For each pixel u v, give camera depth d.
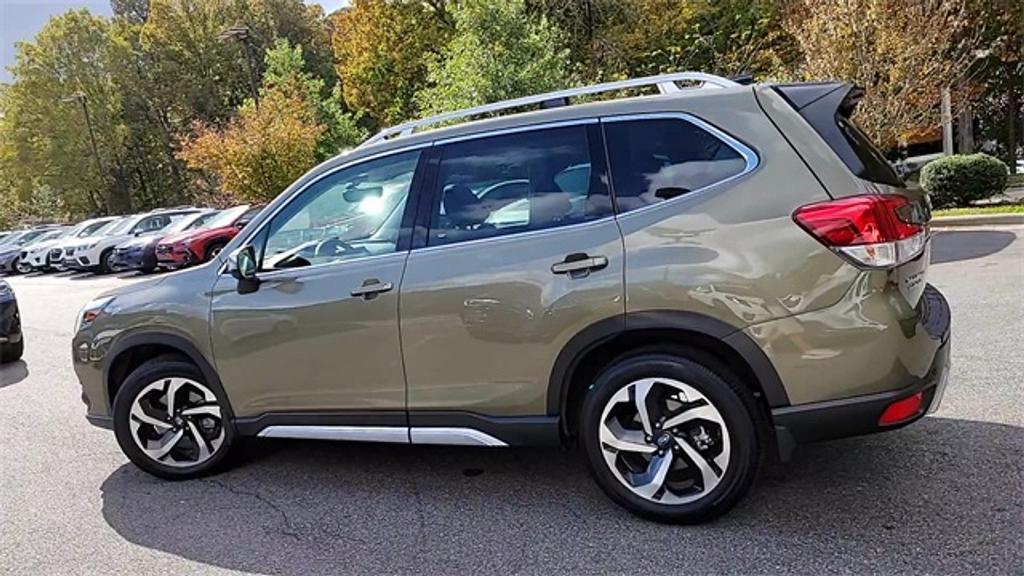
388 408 3.40
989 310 5.84
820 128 2.86
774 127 2.87
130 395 4.01
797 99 2.96
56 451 4.71
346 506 3.49
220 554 3.12
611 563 2.78
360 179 3.53
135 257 17.61
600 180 3.07
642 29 22.09
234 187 21.27
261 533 3.29
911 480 3.19
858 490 3.15
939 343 2.85
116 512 3.67
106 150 44.09
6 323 7.81
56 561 3.19
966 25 14.40
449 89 15.84
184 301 3.82
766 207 2.79
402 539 3.12
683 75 3.31
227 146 21.09
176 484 3.97
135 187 47.72
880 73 11.88
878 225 2.67
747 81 3.21
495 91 15.26
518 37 15.87
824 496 3.12
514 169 3.22
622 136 3.08
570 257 3.00
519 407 3.16
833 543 2.76
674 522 3.01
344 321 3.41
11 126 43.56
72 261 19.61
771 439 2.96
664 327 2.88
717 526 2.97
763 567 2.65
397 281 3.30
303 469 3.99
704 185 2.91
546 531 3.08
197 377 3.92
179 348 3.85
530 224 3.15
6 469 4.42
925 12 11.95
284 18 46.94
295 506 3.54
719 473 2.92
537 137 3.21
